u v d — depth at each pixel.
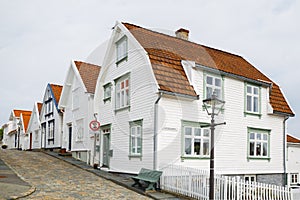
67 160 22.86
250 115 19.05
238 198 11.78
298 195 13.71
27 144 40.81
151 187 13.69
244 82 19.00
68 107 26.92
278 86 21.91
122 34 18.27
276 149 20.25
